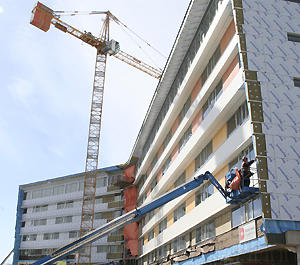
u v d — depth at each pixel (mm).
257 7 22359
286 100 20234
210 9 29672
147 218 54000
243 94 23297
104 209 71562
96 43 82812
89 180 74500
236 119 25078
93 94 81625
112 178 68438
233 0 22406
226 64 26016
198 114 32688
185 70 36375
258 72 20578
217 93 28406
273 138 19266
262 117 19594
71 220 73938
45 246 75000
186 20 31812
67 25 77938
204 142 30688
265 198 18078
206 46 29203
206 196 29250
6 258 75688
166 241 40094
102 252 68312
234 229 23250
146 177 57688
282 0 22922
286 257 22016
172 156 41188
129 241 62031
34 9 74188
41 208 79312
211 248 26609
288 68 21047
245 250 21000
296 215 18031
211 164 27938
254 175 20984
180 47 35219
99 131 79688
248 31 21562
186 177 36000
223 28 27109
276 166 18750
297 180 18703
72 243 27156
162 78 40438
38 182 80188
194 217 30891
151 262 49812
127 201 66625
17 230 80062
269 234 17500
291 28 22203
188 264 32344
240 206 22766
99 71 83188
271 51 21266
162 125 43844
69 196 75625
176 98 37750
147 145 56312
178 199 35781
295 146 19344
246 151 23000
